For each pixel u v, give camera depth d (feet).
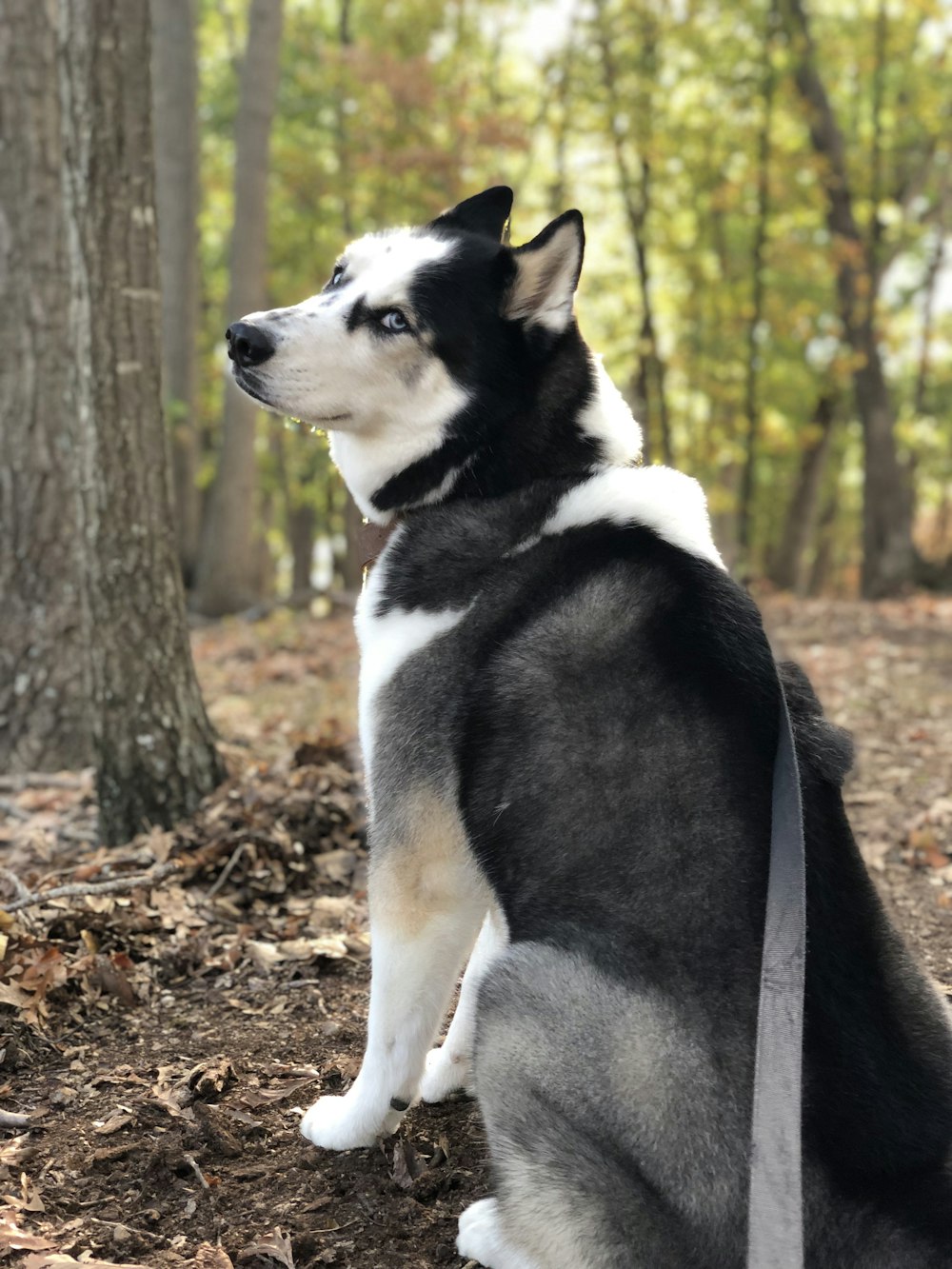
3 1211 8.18
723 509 60.23
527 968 7.36
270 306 68.03
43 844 15.99
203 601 50.90
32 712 20.25
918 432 83.15
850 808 17.93
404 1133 9.53
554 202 61.26
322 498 79.00
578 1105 6.98
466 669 8.43
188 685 16.20
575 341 9.41
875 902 7.46
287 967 12.22
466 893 8.57
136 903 12.91
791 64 55.01
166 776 15.72
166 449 15.74
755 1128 5.90
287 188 65.16
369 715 8.88
